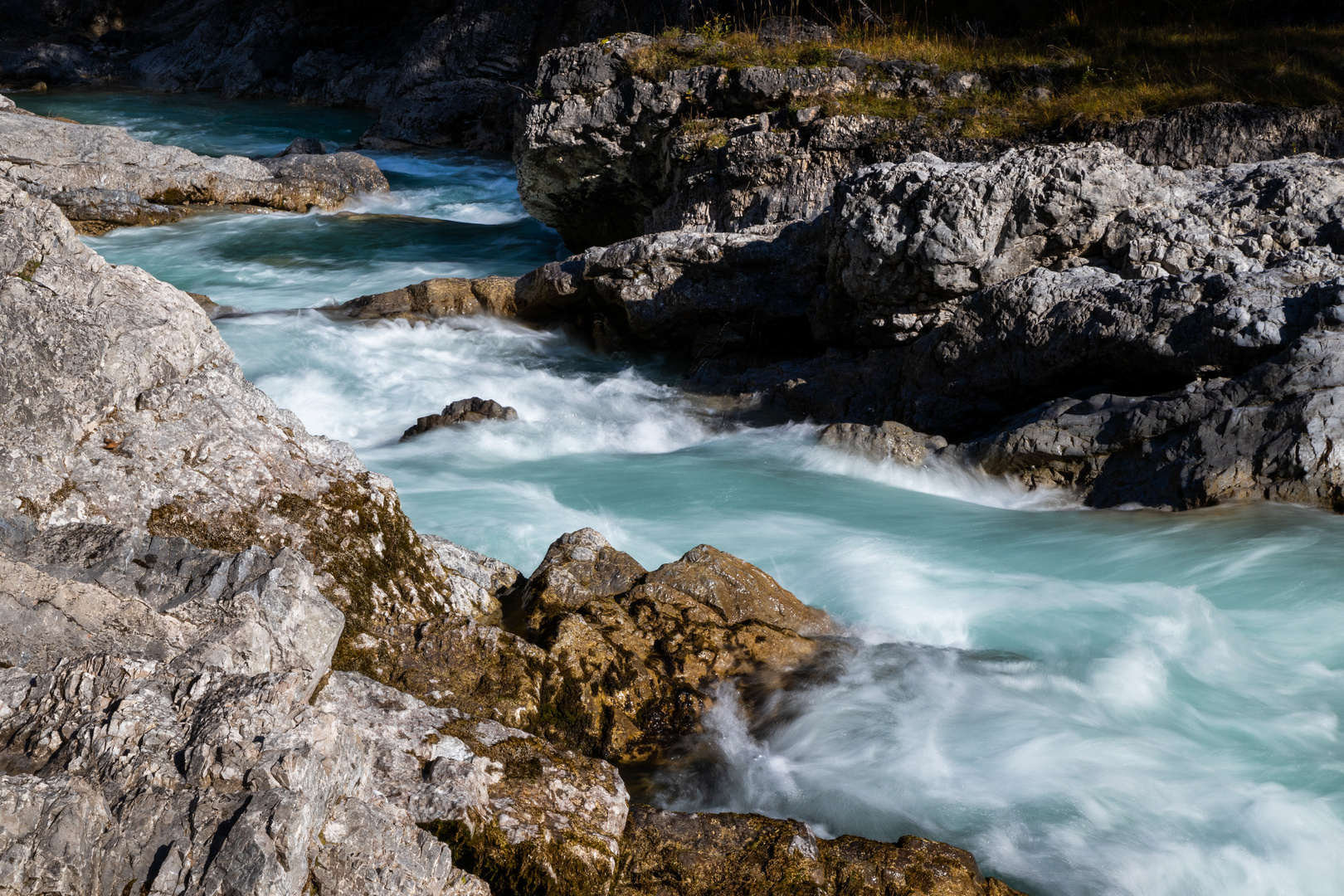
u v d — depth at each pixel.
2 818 2.50
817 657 5.21
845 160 12.56
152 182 18.55
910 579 6.36
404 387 10.91
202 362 5.04
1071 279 8.49
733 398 10.40
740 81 13.17
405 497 7.57
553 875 3.43
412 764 3.64
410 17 36.34
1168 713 5.02
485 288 12.94
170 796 2.68
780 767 4.55
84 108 32.50
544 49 28.25
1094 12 15.57
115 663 3.10
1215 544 6.55
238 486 4.64
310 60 36.28
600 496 7.89
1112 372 8.09
